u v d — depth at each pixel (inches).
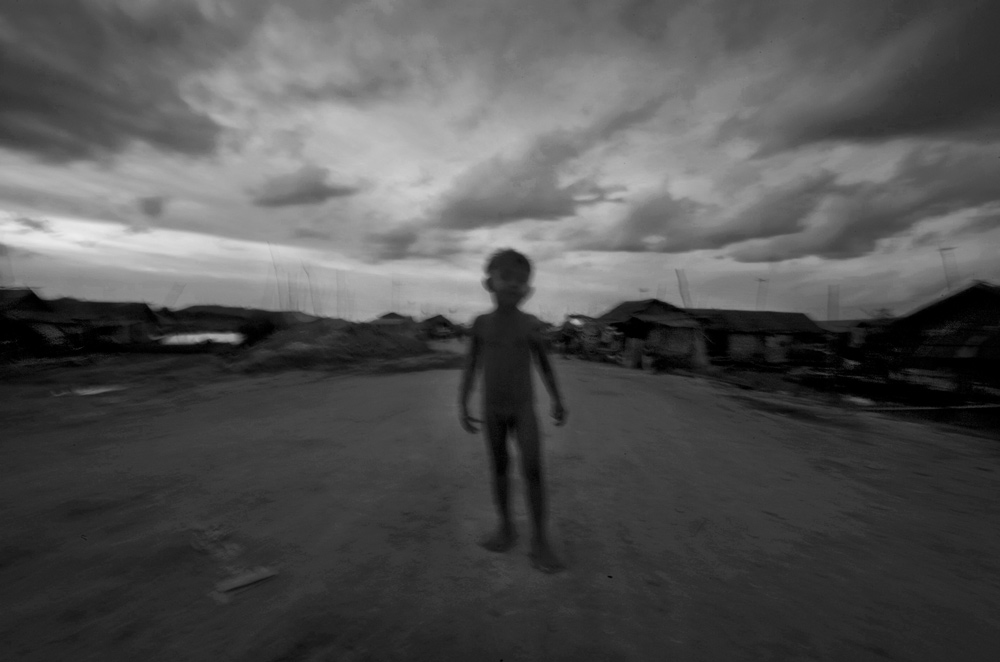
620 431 250.1
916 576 104.3
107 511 126.6
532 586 92.2
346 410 289.0
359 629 76.9
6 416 265.0
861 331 957.8
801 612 87.1
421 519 124.3
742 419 322.7
